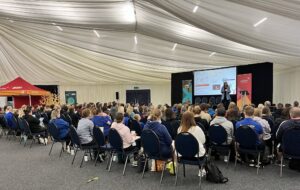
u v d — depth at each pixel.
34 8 6.96
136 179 4.32
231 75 11.89
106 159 5.70
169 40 9.04
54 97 15.70
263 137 4.70
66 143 6.53
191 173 4.58
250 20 5.87
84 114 5.29
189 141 3.73
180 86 15.45
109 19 7.32
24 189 3.92
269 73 11.20
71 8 6.60
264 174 4.45
